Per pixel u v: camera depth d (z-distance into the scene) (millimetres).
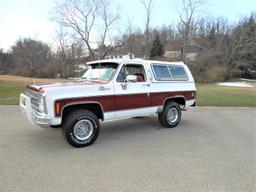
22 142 6125
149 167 4711
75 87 5672
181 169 4633
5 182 4070
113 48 43031
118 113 6410
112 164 4840
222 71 49656
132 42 44062
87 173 4430
